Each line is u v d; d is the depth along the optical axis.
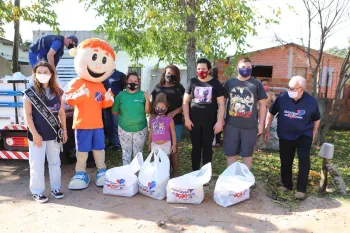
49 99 3.79
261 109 4.18
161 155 4.21
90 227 3.28
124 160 4.71
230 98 4.27
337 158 6.26
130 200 3.99
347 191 4.39
